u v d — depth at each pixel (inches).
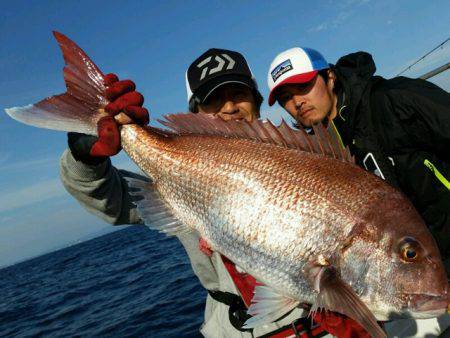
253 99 40.9
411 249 26.4
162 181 30.7
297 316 33.8
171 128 31.4
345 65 42.4
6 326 196.5
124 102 31.0
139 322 124.0
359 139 40.6
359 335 27.7
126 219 38.2
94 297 202.2
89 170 33.2
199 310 117.8
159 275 205.2
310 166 28.1
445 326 42.8
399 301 26.5
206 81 38.0
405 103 36.9
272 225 27.2
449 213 37.6
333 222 26.8
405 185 39.1
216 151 29.6
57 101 30.6
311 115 44.9
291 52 44.6
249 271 27.9
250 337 34.3
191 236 36.8
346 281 26.4
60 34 31.4
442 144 36.2
